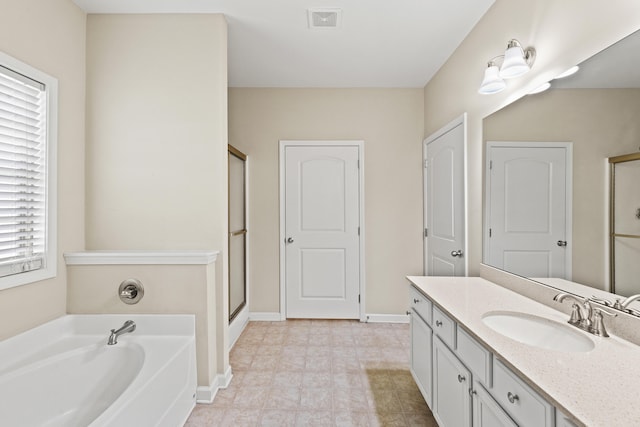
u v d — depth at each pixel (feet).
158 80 7.35
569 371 3.19
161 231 7.36
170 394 5.80
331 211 11.55
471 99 7.94
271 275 11.59
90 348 6.29
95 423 4.03
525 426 3.26
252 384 7.52
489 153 7.03
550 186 5.26
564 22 4.97
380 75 10.55
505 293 6.01
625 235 3.97
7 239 5.61
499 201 6.63
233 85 11.34
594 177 4.44
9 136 5.61
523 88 5.93
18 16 5.65
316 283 11.60
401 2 6.94
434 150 10.39
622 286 4.05
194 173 7.34
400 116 11.50
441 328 5.49
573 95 4.78
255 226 11.57
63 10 6.68
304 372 8.03
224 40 7.52
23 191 5.88
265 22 7.67
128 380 6.21
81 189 7.25
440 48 8.84
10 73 5.54
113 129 7.35
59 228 6.66
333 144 11.48
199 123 7.34
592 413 2.52
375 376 7.84
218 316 7.36
